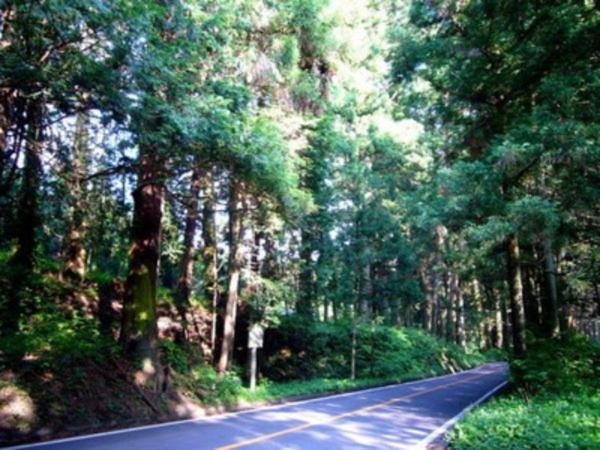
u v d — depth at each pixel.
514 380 15.79
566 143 10.92
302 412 13.74
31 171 9.62
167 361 14.29
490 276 24.17
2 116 8.15
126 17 6.97
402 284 31.36
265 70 14.43
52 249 22.41
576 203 12.53
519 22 12.58
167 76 8.41
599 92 11.47
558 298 23.92
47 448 7.74
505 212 12.41
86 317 15.86
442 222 13.91
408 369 31.06
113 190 12.43
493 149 12.40
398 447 9.02
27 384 9.49
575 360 15.23
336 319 32.66
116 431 9.58
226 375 16.12
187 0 9.77
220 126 9.28
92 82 7.31
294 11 15.05
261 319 18.02
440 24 15.75
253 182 11.30
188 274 19.59
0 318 12.97
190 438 9.16
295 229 20.42
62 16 6.45
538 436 7.88
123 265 24.33
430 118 18.34
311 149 17.12
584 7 11.34
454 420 12.56
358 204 25.92
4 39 6.84
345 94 20.11
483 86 15.00
